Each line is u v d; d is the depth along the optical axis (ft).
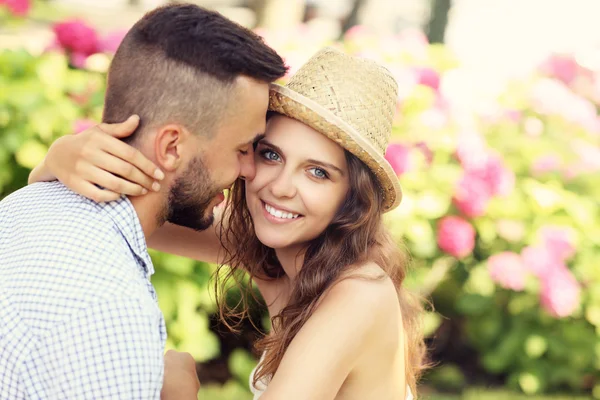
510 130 13.28
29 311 4.65
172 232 7.34
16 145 10.12
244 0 36.96
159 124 5.10
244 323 13.03
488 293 12.50
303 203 5.97
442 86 12.82
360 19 29.86
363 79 6.00
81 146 5.05
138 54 5.17
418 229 11.56
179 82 5.07
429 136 12.31
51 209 5.12
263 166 6.04
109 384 4.51
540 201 12.29
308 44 13.78
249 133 5.40
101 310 4.56
